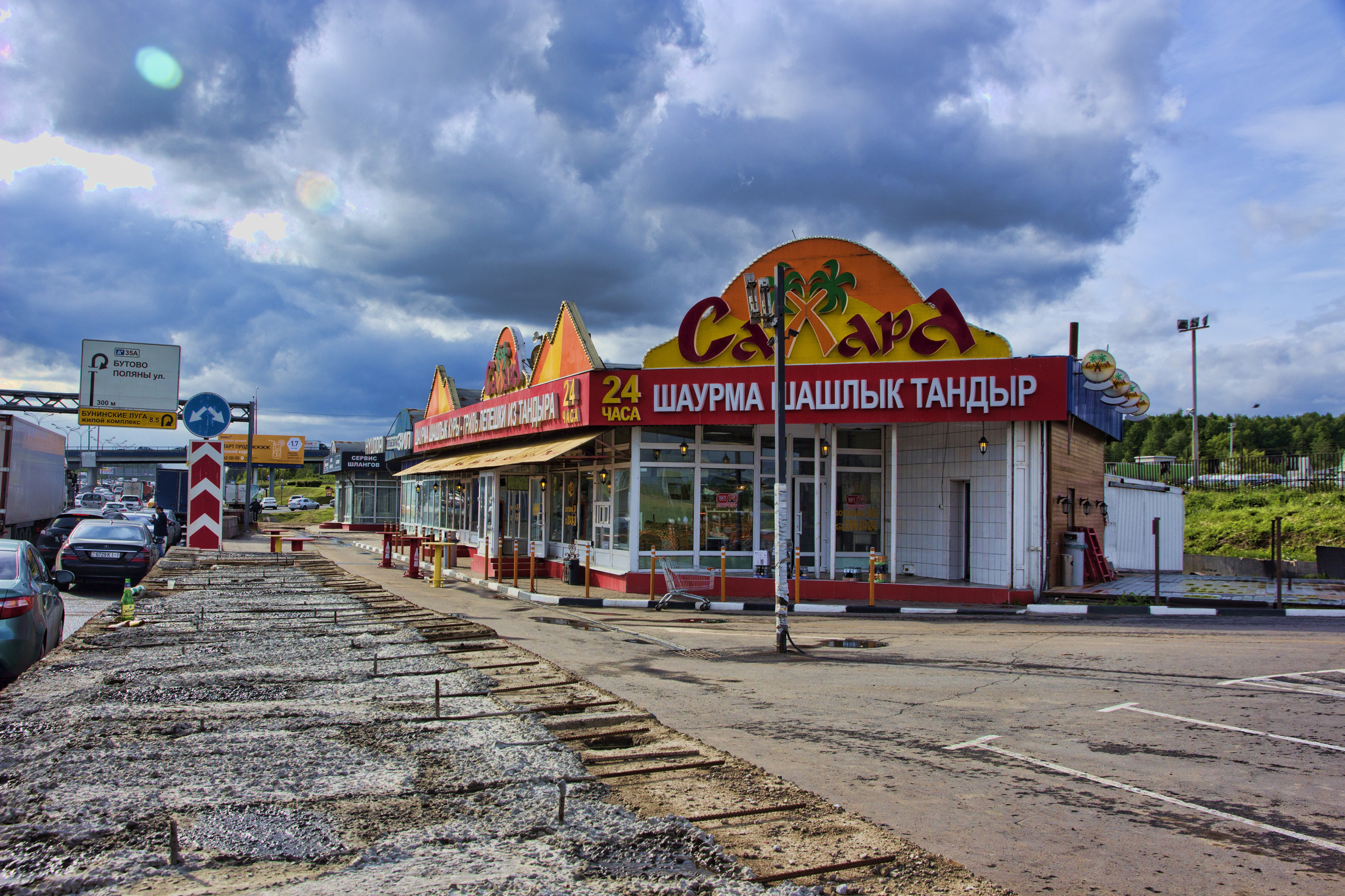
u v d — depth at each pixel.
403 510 41.41
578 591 19.69
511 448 23.70
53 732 6.36
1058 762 6.80
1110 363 17.78
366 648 10.05
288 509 82.31
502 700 7.77
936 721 8.07
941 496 19.84
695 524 19.48
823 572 19.84
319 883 4.09
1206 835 5.30
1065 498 19.98
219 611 12.59
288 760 5.89
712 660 11.42
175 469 47.59
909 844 4.90
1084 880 4.63
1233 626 15.48
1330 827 5.45
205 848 4.43
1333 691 9.50
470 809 5.13
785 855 4.68
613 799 5.47
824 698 9.06
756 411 18.56
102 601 17.00
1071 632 14.52
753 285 13.19
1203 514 39.62
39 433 26.62
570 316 20.81
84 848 4.39
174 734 6.43
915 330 18.19
